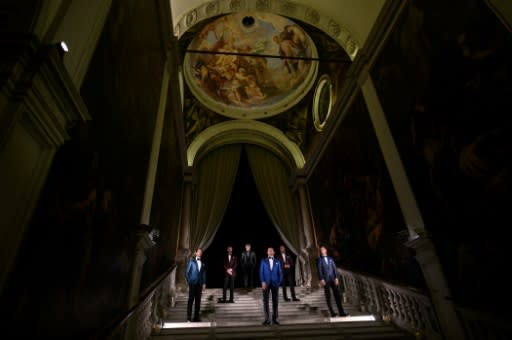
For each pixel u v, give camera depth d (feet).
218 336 17.51
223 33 38.04
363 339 17.29
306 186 42.57
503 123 12.55
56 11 6.91
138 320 14.84
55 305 7.16
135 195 14.37
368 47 24.61
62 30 6.98
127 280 13.84
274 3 30.71
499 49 12.89
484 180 13.46
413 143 19.02
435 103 17.01
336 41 30.68
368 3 24.50
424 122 17.94
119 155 11.66
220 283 47.14
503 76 12.61
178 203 36.11
